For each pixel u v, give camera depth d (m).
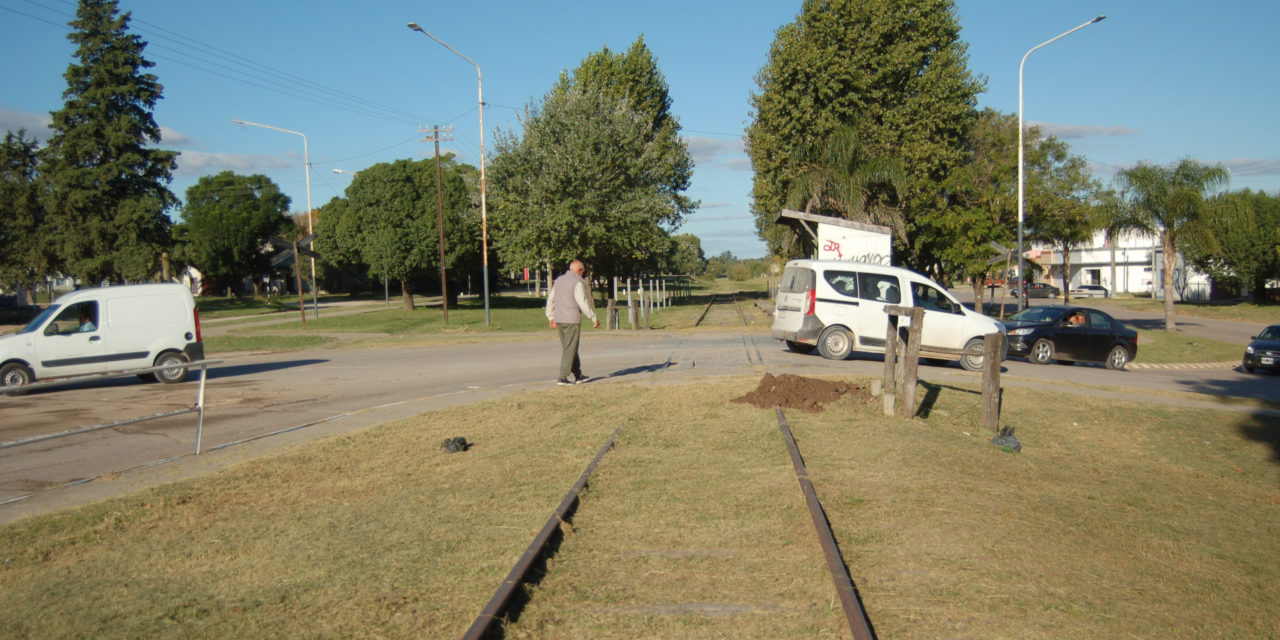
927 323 15.81
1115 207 31.06
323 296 77.06
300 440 8.77
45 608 4.21
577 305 12.34
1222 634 4.09
